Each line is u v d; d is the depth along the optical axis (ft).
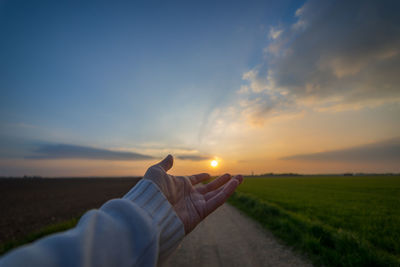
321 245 13.82
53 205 51.90
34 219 34.06
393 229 20.94
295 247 14.51
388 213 32.48
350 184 132.36
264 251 14.23
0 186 140.36
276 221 21.29
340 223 23.98
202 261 12.91
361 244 11.94
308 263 12.03
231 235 18.53
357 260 10.73
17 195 82.84
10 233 25.44
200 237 18.10
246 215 28.48
